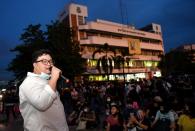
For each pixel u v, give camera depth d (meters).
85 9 70.88
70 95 16.20
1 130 15.54
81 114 14.59
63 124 2.55
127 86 19.17
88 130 13.88
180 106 8.73
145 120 8.36
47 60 2.62
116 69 70.12
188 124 6.41
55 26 36.50
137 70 79.12
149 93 16.20
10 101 19.67
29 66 33.19
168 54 84.25
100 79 65.12
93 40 65.69
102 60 53.31
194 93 12.38
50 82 2.44
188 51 84.75
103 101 15.52
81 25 66.56
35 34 34.97
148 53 89.50
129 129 8.35
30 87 2.44
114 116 8.35
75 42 38.31
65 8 69.75
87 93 20.27
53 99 2.41
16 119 20.11
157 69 88.62
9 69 34.34
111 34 75.31
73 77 37.38
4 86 30.72
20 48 33.69
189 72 80.50
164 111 7.67
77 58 37.19
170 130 7.57
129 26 83.31
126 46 76.69
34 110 2.44
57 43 35.50
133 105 10.00
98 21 73.50
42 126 2.43
